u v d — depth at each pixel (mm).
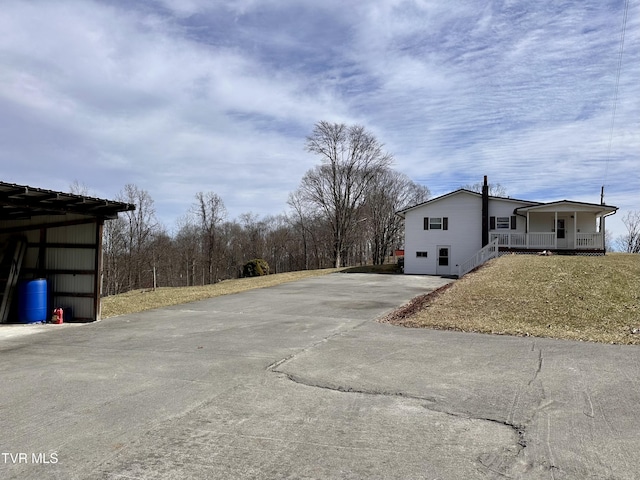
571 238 28406
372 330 8984
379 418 4211
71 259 10953
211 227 50656
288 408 4492
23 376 5695
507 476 3094
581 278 14398
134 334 8781
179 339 8203
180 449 3553
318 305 13250
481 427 3971
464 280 16281
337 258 47094
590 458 3352
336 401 4699
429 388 5113
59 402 4680
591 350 6926
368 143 47562
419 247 30344
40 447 3592
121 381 5461
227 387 5199
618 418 4137
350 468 3229
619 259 20234
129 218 42844
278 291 18125
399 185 57750
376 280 24078
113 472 3178
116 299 16625
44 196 8969
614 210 26297
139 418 4223
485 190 29047
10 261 10820
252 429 3957
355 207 49000
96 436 3807
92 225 10883
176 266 53344
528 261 20297
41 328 9555
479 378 5480
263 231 62688
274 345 7570
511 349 7078
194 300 15164
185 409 4465
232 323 10023
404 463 3301
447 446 3588
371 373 5762
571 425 3982
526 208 27594
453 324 9406
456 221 29672
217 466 3266
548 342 7598
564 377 5453
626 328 8617
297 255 61688
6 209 10000
